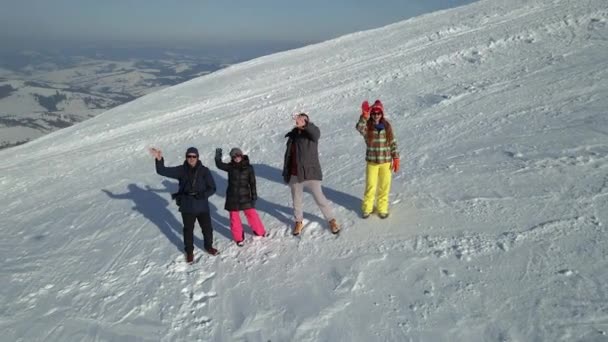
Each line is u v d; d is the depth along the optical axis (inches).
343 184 262.7
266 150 384.8
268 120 470.6
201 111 563.5
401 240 187.9
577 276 145.7
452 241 179.2
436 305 146.9
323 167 303.4
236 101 580.1
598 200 185.5
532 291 143.9
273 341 147.1
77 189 371.9
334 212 225.0
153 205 300.7
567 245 162.2
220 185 321.1
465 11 903.7
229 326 159.5
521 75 431.5
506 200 201.0
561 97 336.2
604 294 135.9
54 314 184.4
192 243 207.6
